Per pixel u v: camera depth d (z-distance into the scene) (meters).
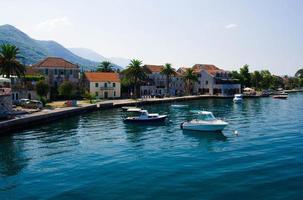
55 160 31.61
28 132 47.78
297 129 48.38
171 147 37.44
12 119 49.38
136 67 111.81
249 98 131.50
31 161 31.36
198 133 47.00
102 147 37.50
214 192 22.25
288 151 33.72
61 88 91.62
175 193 22.25
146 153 34.41
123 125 55.47
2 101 53.72
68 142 40.41
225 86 140.38
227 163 29.58
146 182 24.66
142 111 58.59
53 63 107.50
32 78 89.00
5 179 25.98
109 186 23.89
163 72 130.75
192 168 28.22
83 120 61.81
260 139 40.97
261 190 22.44
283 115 68.25
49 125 55.16
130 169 28.23
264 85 180.75
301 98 132.38
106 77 116.00
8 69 74.38
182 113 75.00
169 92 137.12
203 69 144.88
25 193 22.86
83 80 115.88
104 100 103.75
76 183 24.67
